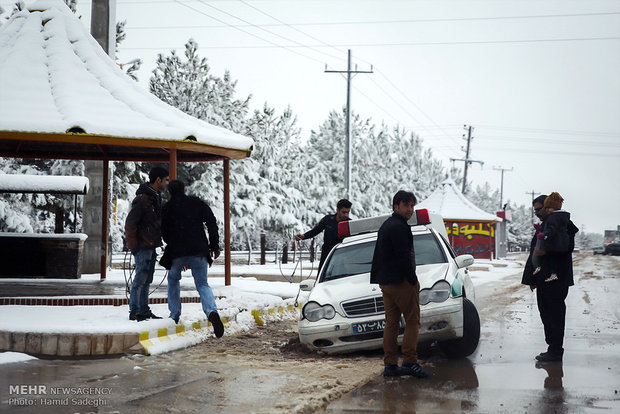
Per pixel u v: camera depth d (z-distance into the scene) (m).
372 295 7.77
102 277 14.62
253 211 34.41
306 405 5.16
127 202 27.31
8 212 24.41
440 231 9.98
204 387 5.89
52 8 13.45
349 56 37.72
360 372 6.73
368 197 61.16
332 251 9.30
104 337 7.45
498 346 8.47
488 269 32.84
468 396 5.61
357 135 63.28
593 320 11.24
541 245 7.42
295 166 46.12
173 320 8.39
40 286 12.70
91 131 10.41
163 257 8.40
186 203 8.38
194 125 11.77
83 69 12.18
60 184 15.65
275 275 21.62
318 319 7.79
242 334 9.43
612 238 104.75
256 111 39.91
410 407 5.25
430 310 7.45
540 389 5.88
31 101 10.89
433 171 89.12
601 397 5.55
